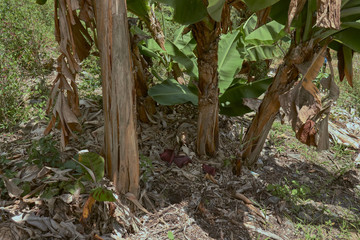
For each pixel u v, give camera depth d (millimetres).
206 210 2920
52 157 2844
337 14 2107
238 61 3871
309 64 2742
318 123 2871
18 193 2584
